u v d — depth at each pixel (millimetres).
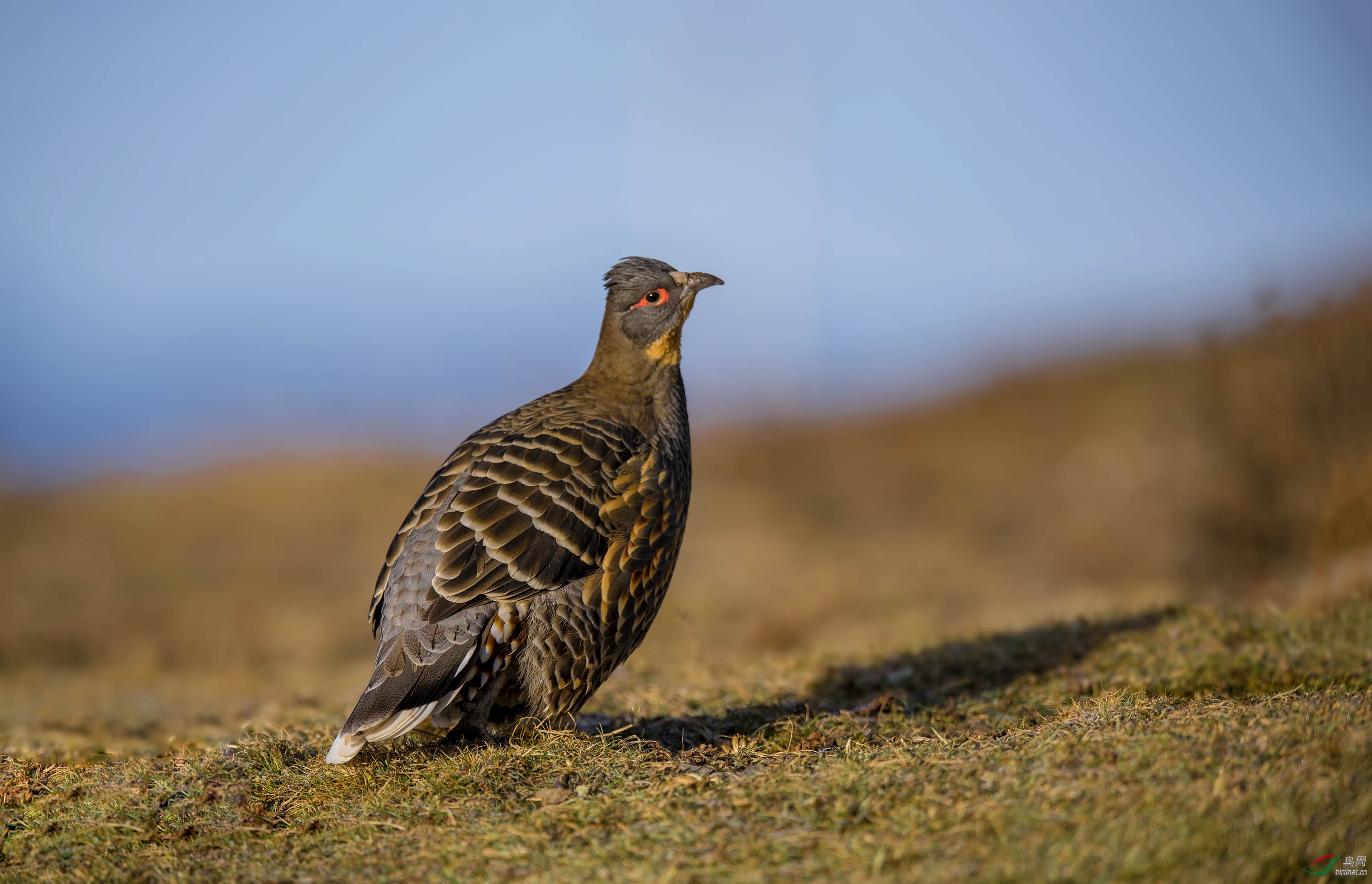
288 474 37969
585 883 6648
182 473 39781
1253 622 13297
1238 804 6426
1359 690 9547
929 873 6188
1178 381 33062
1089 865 5988
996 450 34344
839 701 11891
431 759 8867
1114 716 8562
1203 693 10133
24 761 10289
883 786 7492
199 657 19516
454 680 8570
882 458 36344
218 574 26641
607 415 10117
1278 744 7211
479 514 8891
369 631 21562
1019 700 11070
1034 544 25750
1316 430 17125
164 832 8219
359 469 38906
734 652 17344
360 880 7113
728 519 30422
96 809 8758
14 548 29766
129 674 17922
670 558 9852
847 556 26266
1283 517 17500
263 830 8102
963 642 14000
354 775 8742
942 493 31625
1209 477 19344
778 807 7414
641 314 10602
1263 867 5812
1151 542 23016
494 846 7324
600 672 9516
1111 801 6707
